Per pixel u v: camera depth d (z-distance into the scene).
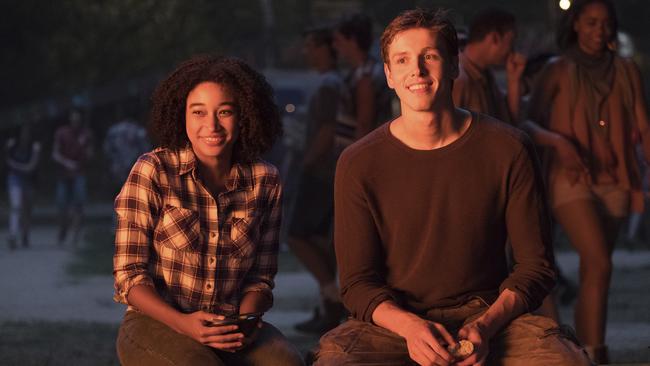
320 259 9.98
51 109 39.66
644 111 7.59
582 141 7.54
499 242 5.06
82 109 40.16
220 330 4.70
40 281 15.84
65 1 40.84
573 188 7.41
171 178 5.04
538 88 7.71
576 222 7.39
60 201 22.59
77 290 14.66
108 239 23.47
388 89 9.91
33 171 21.78
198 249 5.02
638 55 33.75
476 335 4.68
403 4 28.88
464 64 7.71
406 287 5.02
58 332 10.38
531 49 24.00
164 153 5.08
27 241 22.08
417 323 4.71
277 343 4.99
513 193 4.98
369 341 4.90
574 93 7.56
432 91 4.88
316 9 43.41
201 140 5.01
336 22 9.85
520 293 4.90
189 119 5.02
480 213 4.95
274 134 5.21
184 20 41.34
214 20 43.69
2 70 41.09
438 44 4.89
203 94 4.98
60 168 22.52
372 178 4.99
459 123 5.01
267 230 5.23
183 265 5.01
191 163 5.05
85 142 22.73
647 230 19.16
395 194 4.97
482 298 5.02
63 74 41.28
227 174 5.16
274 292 13.70
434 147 4.96
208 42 41.47
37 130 40.97
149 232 5.01
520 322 4.92
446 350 4.64
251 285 5.19
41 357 8.66
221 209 5.08
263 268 5.23
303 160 9.97
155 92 5.11
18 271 17.27
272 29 38.97
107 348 9.23
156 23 41.12
